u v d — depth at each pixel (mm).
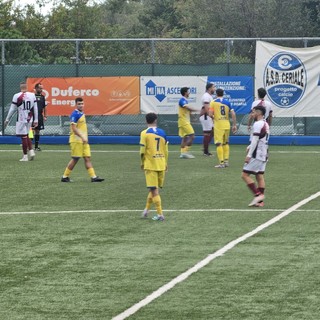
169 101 87500
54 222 42094
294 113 86375
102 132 88875
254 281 29969
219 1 141125
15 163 69688
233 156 75000
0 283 30141
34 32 141500
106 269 32031
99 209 45969
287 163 68812
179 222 41719
